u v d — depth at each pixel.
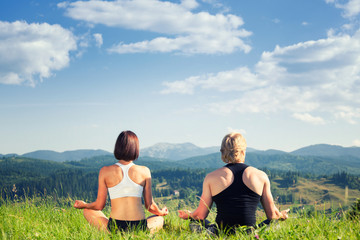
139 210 3.62
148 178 3.78
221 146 3.58
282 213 3.50
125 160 3.69
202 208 3.49
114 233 3.19
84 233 3.11
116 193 3.59
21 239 2.93
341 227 3.15
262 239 2.83
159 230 3.64
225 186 3.35
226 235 3.14
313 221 3.28
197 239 3.01
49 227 3.38
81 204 3.74
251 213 3.31
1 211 4.15
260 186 3.37
